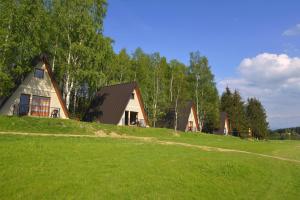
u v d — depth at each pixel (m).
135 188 13.93
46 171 13.88
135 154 20.02
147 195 13.55
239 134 83.44
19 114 37.19
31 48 33.38
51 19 40.88
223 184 17.77
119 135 36.94
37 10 35.12
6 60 31.41
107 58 45.19
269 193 18.39
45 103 40.38
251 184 19.27
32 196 11.56
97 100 54.75
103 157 17.81
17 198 11.27
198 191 15.67
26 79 38.66
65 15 42.72
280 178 22.39
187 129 64.06
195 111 65.88
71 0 42.94
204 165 19.83
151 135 41.47
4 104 36.53
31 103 38.97
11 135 24.53
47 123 32.59
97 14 45.69
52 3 43.88
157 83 61.19
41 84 40.06
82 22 42.97
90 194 12.47
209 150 28.11
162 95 61.03
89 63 43.34
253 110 93.75
